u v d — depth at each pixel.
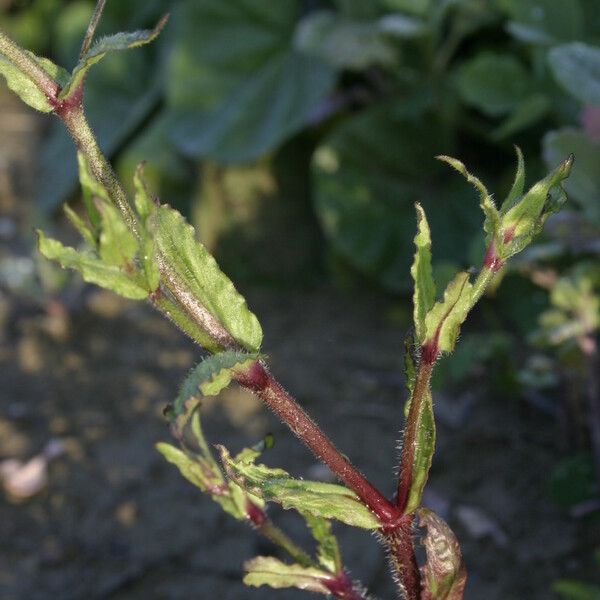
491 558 0.45
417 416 0.22
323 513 0.22
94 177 0.21
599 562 0.39
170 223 0.21
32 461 0.52
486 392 0.56
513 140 0.66
